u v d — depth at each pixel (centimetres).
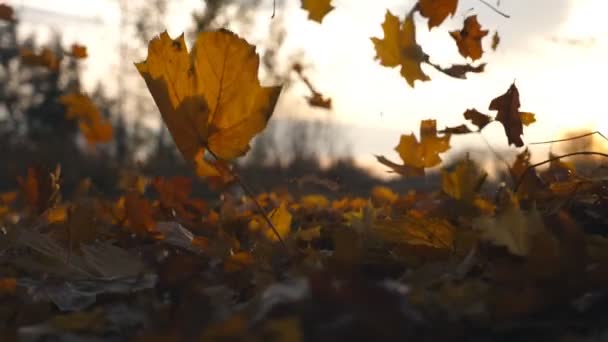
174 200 154
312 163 604
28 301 103
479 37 125
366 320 77
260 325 79
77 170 872
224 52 113
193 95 115
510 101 124
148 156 900
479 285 85
